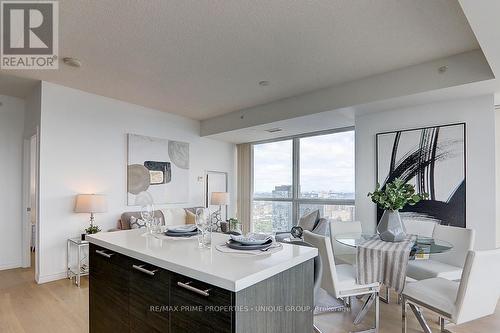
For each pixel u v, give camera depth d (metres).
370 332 2.45
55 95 3.97
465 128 3.44
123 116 4.79
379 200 2.86
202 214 1.73
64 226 4.02
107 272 1.88
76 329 2.54
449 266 2.87
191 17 2.38
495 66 2.60
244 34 2.66
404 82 3.40
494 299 2.04
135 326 1.62
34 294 3.38
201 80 3.82
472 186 3.38
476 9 1.80
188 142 5.87
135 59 3.19
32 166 4.68
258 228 6.66
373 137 4.20
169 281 1.40
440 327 2.56
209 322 1.21
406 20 2.44
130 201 4.81
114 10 2.28
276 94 4.40
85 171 4.27
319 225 4.29
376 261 2.45
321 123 4.88
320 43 2.83
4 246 4.44
